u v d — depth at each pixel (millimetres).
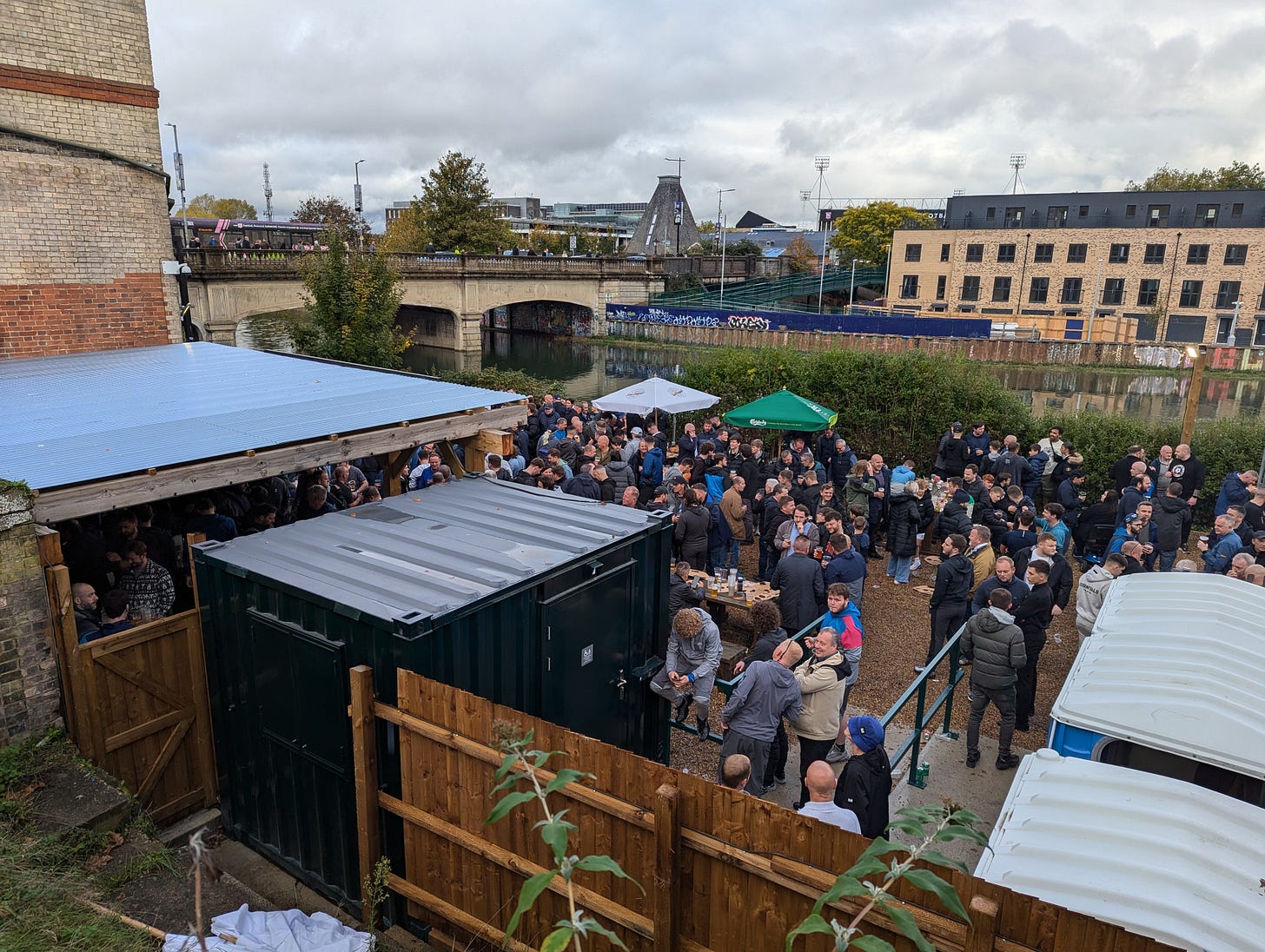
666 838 3555
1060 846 4102
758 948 3531
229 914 4250
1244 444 14930
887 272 70875
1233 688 5262
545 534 5875
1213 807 4266
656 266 60625
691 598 7727
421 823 4453
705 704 6824
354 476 11078
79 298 11578
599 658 5816
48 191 11078
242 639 5238
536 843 4094
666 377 42125
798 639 7598
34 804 4750
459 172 51094
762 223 148875
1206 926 3576
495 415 8664
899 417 17844
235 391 8820
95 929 3920
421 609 4469
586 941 4082
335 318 22719
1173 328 59250
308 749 4953
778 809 3352
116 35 11414
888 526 12656
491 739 4086
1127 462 12906
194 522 7598
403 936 4738
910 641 10141
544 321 63281
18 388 8594
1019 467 13812
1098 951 2775
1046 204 65625
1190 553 13750
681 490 10805
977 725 7312
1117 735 5012
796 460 13812
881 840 2240
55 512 5273
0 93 10492
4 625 4988
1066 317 57719
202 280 31453
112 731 5355
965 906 2947
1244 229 56438
